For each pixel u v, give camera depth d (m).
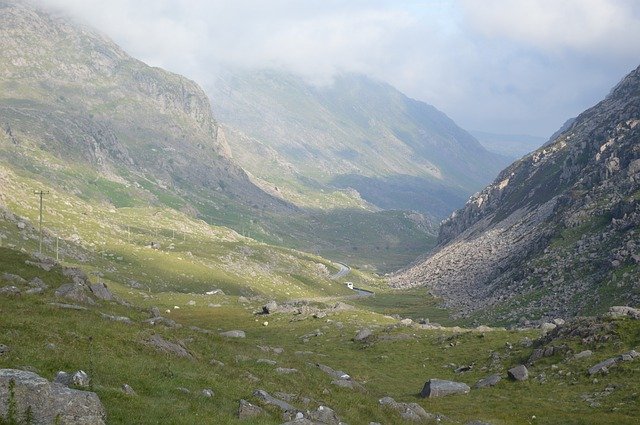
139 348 37.62
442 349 89.81
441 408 57.69
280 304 167.00
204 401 30.20
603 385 58.88
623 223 190.38
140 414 24.48
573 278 180.12
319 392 44.66
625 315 74.69
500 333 92.25
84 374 25.89
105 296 79.50
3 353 27.39
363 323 120.38
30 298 49.03
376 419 42.47
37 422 20.33
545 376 65.38
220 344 54.38
